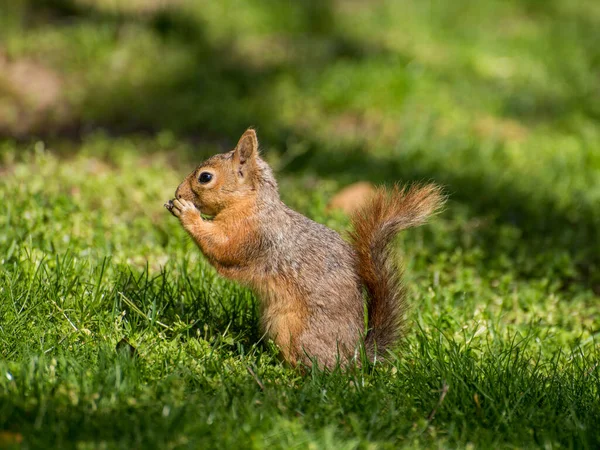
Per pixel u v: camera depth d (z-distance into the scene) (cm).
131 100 1725
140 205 1255
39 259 948
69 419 630
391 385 775
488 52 2316
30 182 1230
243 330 884
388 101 1850
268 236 830
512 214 1425
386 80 1905
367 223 834
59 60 1830
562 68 2291
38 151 1334
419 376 778
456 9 2694
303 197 1336
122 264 965
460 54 2227
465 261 1160
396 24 2452
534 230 1359
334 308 814
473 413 727
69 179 1287
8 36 1878
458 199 1443
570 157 1700
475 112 1919
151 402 673
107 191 1270
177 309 890
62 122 1628
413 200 828
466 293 1041
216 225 839
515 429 700
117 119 1664
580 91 2116
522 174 1593
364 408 713
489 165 1622
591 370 836
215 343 802
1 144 1467
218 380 740
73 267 929
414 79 1923
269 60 2016
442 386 759
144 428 633
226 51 2033
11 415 627
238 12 2277
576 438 687
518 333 928
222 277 874
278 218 836
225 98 1777
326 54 2086
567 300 1110
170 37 2030
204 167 845
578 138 1830
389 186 1441
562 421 711
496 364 822
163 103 1731
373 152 1633
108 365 730
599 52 2453
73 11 2092
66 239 1050
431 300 992
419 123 1761
